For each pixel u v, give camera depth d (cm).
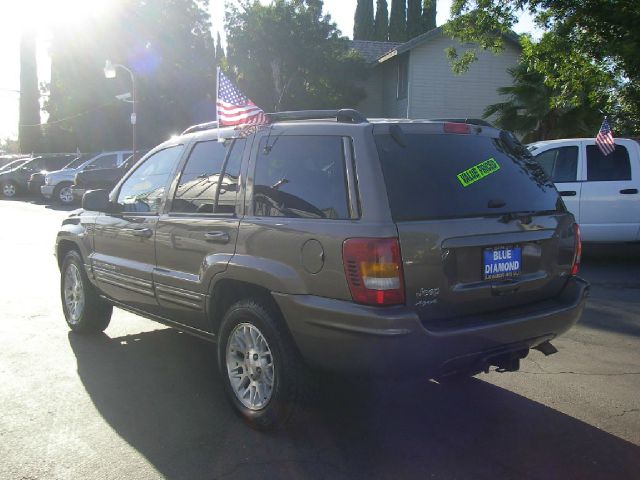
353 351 337
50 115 3775
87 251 570
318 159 373
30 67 4062
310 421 411
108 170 1875
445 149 383
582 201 936
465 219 360
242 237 394
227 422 409
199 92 3125
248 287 396
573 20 1341
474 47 2353
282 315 375
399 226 334
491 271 370
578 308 409
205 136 464
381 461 360
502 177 401
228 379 413
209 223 421
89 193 524
